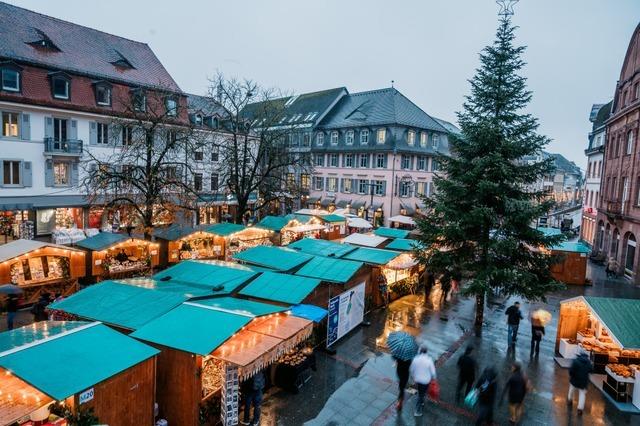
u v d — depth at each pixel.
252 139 32.75
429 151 51.38
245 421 10.25
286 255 17.88
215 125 41.50
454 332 17.08
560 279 27.42
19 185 29.84
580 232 46.72
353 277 16.58
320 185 55.72
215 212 44.12
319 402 11.42
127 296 11.56
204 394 9.76
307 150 55.53
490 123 16.91
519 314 15.65
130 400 8.30
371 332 16.55
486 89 17.72
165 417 9.59
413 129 49.75
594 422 11.04
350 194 52.28
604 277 30.00
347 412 11.01
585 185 45.22
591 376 13.49
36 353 7.62
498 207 17.45
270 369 11.96
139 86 35.38
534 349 15.66
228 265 15.74
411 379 12.91
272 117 34.16
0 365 7.11
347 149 51.34
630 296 24.69
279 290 13.93
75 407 7.24
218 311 10.43
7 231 30.61
